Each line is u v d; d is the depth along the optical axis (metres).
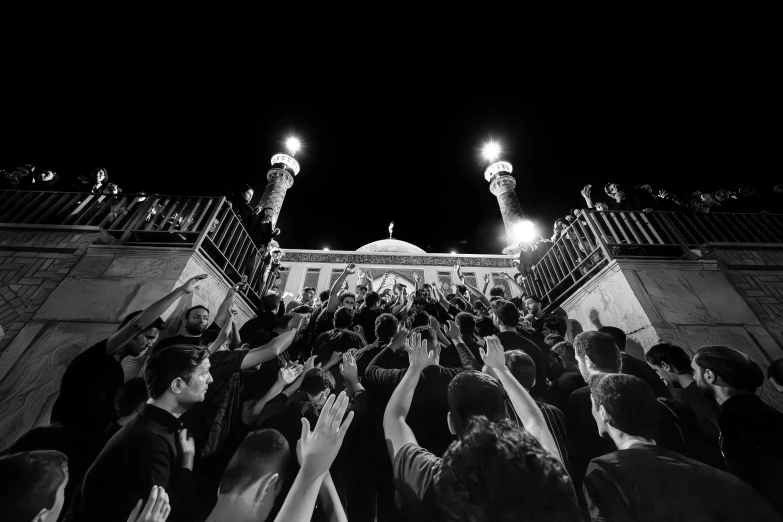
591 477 1.62
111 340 2.67
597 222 6.37
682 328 4.89
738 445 2.11
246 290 6.55
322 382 2.70
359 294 7.68
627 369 3.05
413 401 2.49
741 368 2.41
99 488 1.54
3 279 4.56
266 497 1.71
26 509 1.37
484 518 1.26
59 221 5.58
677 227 6.64
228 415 2.51
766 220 6.82
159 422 1.87
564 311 7.11
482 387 1.80
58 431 2.12
